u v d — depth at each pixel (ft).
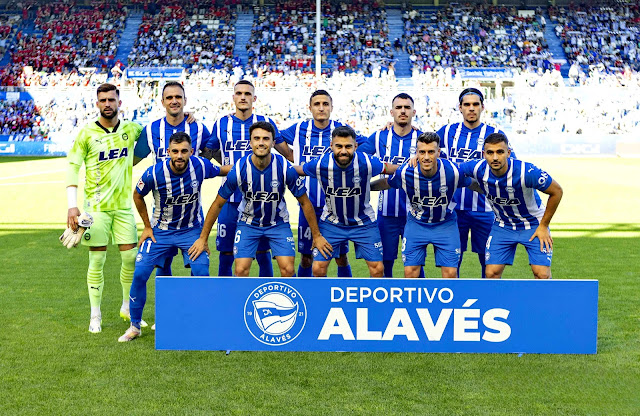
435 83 102.78
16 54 112.88
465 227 20.35
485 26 117.91
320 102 19.29
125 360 14.66
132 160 17.95
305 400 12.40
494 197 16.78
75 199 16.84
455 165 16.90
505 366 14.21
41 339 16.25
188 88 101.81
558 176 64.34
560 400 12.41
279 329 14.26
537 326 14.11
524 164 16.12
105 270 24.49
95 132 17.03
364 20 118.83
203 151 19.58
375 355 14.97
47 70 110.11
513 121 99.76
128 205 17.71
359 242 18.01
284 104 100.78
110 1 121.49
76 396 12.61
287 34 115.75
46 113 101.45
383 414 11.77
